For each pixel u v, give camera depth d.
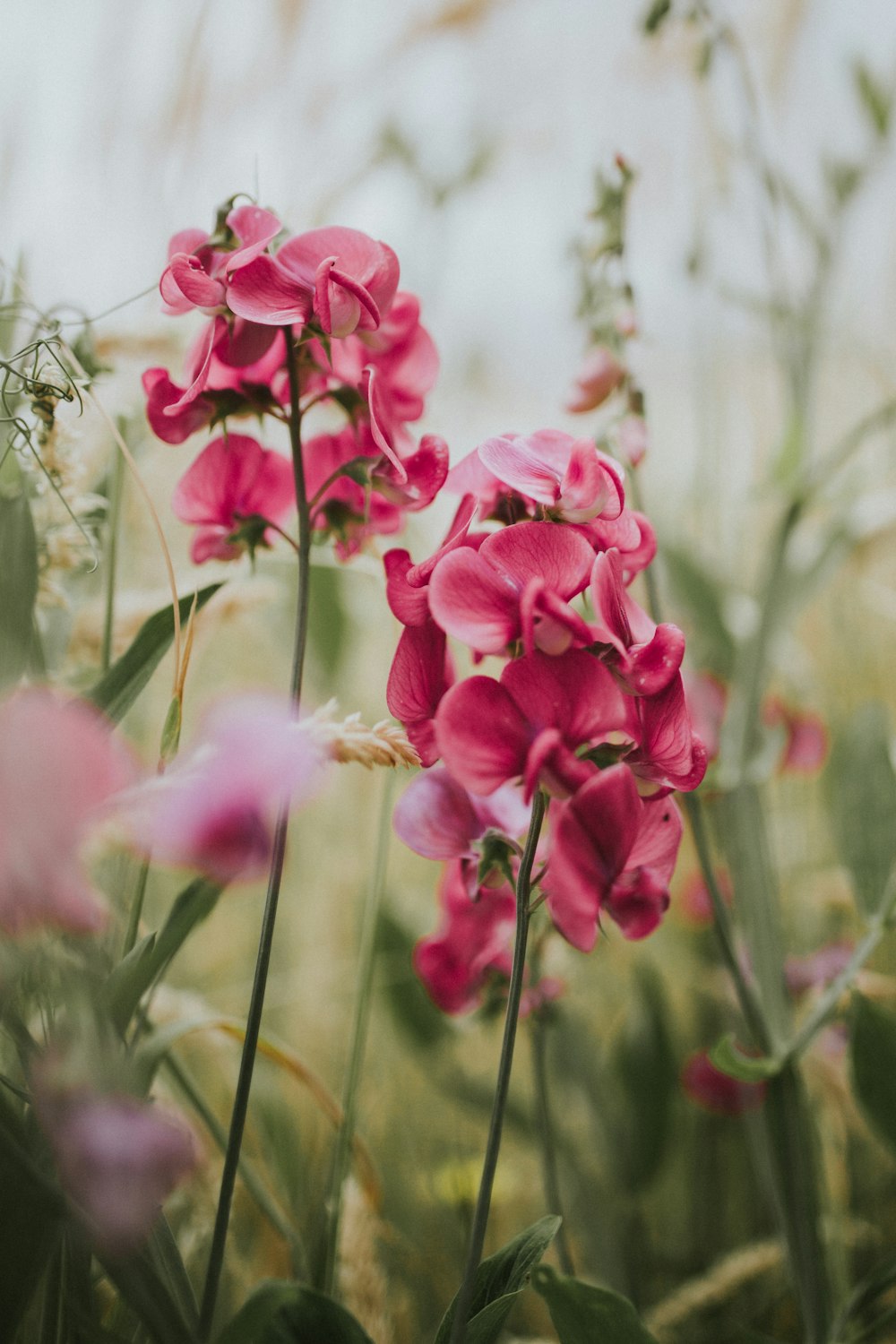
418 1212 0.48
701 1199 0.50
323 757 0.25
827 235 0.48
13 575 0.27
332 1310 0.27
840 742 0.46
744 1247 0.46
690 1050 0.55
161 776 0.24
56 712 0.23
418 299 0.31
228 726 0.24
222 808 0.24
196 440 0.45
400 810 0.30
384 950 0.47
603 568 0.27
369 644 0.60
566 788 0.26
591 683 0.26
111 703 0.29
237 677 0.62
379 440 0.28
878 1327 0.34
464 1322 0.27
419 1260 0.44
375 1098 0.51
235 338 0.29
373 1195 0.38
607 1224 0.46
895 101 0.47
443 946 0.34
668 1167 0.51
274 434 0.34
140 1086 0.27
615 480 0.27
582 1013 0.54
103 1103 0.24
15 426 0.29
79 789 0.23
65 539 0.31
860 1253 0.46
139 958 0.27
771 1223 0.49
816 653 0.68
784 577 0.44
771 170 0.46
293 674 0.28
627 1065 0.47
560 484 0.28
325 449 0.31
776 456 0.45
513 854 0.29
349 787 0.59
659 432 0.67
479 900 0.31
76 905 0.23
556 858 0.26
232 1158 0.27
